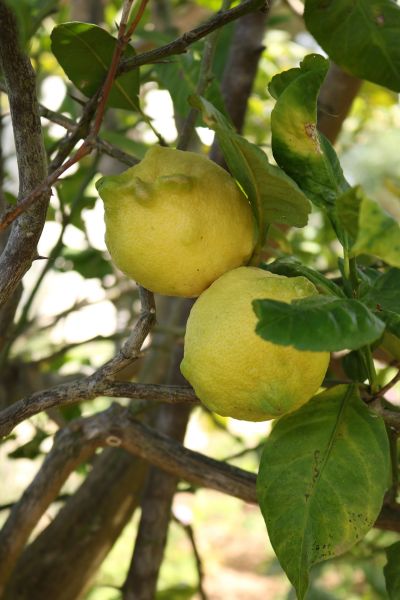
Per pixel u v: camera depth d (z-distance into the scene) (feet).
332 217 1.96
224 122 1.81
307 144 1.93
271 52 5.91
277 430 1.94
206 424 5.24
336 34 2.18
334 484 1.90
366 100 5.13
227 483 2.35
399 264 1.63
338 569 5.43
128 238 1.84
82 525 3.06
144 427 2.44
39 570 3.02
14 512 2.62
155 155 1.90
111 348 5.34
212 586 9.75
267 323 1.63
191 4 5.24
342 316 1.65
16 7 1.74
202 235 1.83
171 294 1.92
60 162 2.12
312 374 1.80
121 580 7.30
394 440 2.15
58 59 2.22
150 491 3.09
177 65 2.77
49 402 1.96
